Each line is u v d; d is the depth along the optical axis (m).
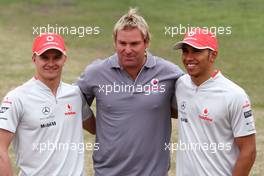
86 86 21.94
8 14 95.44
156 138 21.75
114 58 21.86
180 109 20.80
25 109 20.25
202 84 20.16
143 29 21.11
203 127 20.16
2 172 20.02
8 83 56.03
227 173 20.23
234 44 72.38
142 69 21.59
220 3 94.12
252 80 57.88
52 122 20.53
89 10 95.50
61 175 20.55
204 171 20.14
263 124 42.66
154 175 21.80
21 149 20.50
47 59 20.33
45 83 20.53
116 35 21.30
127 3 98.69
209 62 20.03
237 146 20.25
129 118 21.58
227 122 19.98
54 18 91.06
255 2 93.81
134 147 21.59
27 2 103.38
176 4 95.50
